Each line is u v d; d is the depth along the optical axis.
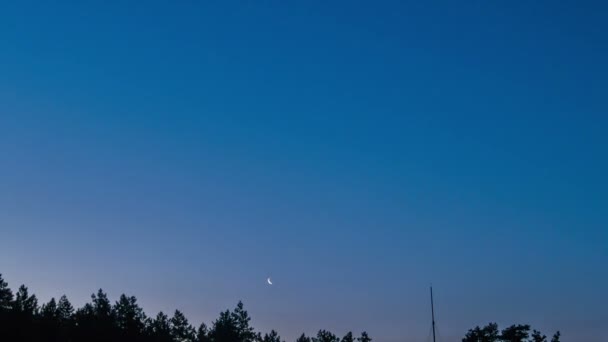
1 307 75.75
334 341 93.44
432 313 79.19
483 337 87.00
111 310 83.94
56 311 81.31
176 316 90.19
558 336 84.88
